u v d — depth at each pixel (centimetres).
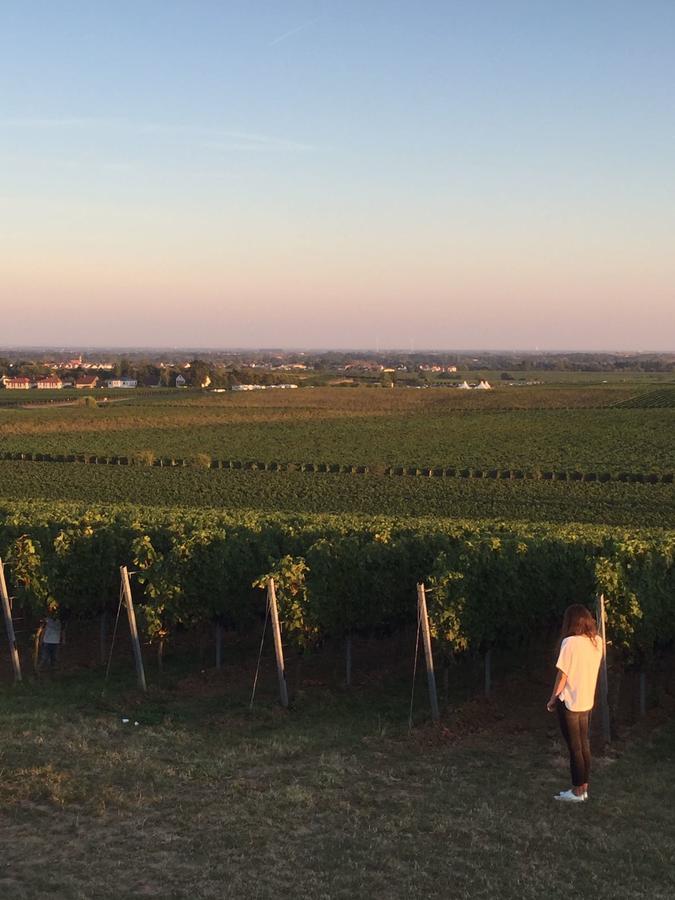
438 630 1655
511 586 1759
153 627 1872
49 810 1063
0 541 2233
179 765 1242
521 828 1023
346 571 1875
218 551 1942
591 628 1105
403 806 1091
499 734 1427
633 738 1412
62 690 1734
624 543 1825
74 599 1997
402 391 19075
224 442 10406
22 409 14100
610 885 884
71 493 6825
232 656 2038
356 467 8150
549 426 12269
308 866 921
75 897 842
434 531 2323
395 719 1540
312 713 1583
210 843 971
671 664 1838
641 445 9838
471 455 9144
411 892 863
